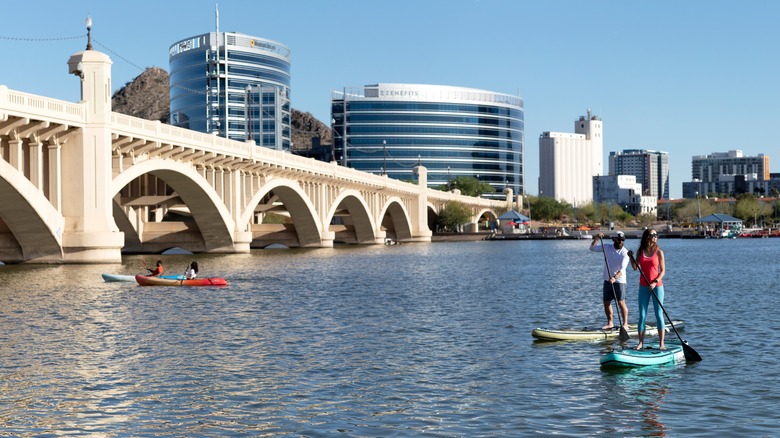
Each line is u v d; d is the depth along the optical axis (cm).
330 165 11200
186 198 8075
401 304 3753
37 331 2834
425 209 17362
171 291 4400
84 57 6081
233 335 2717
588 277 5722
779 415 1600
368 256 9269
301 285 4900
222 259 7869
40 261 6112
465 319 3142
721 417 1591
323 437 1491
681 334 2652
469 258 8950
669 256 9525
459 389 1855
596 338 2523
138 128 6525
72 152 6091
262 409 1692
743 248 12369
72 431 1549
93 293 4231
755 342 2472
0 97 5134
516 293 4359
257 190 9069
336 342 2552
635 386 1858
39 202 5722
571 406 1689
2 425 1590
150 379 1989
